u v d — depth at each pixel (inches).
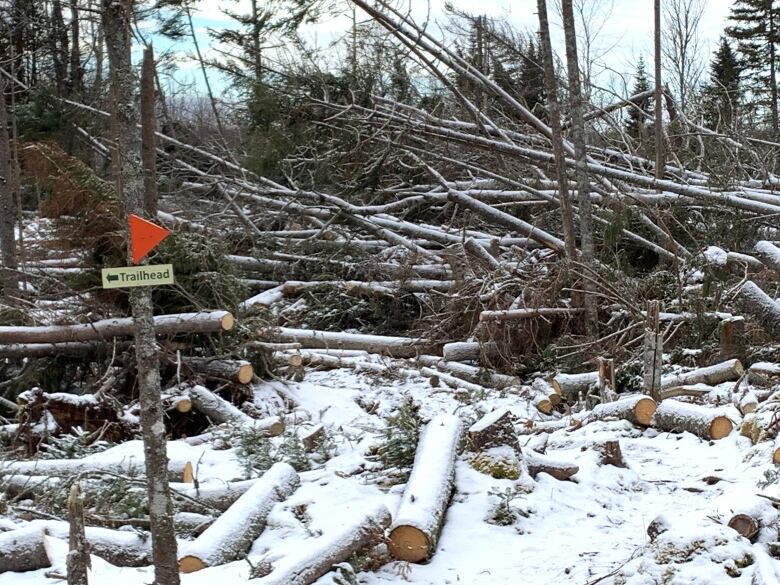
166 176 622.8
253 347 394.0
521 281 451.8
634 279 461.4
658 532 171.9
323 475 231.5
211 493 215.0
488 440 234.5
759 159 578.2
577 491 230.2
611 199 485.1
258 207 597.0
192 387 362.3
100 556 183.5
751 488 197.3
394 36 603.2
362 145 571.5
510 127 660.7
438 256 538.3
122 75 141.2
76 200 371.2
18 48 722.2
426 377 426.0
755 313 373.7
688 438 277.6
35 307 390.9
